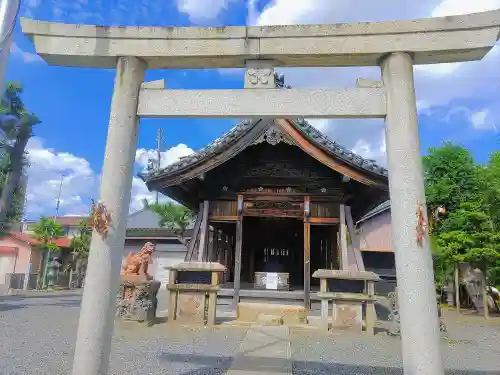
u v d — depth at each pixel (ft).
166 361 22.59
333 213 47.73
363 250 87.25
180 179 44.24
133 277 36.47
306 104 17.28
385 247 96.12
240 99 17.54
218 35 17.85
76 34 18.24
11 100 61.31
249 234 71.41
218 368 21.15
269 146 49.49
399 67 16.99
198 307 36.70
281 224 71.82
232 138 43.09
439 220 69.97
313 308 44.75
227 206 49.42
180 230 86.12
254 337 29.91
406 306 15.21
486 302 52.24
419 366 14.60
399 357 25.34
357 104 17.19
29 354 24.25
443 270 64.69
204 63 18.71
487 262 52.85
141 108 17.87
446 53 17.16
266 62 18.06
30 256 104.17
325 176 48.55
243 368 20.68
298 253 73.67
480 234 53.06
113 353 24.53
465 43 16.75
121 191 16.98
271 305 40.27
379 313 50.75
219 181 49.52
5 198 62.08
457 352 29.22
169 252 93.45
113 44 18.19
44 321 39.06
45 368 20.80
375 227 99.30
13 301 60.13
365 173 43.01
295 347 27.86
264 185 49.26
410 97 16.83
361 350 27.32
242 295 45.91
